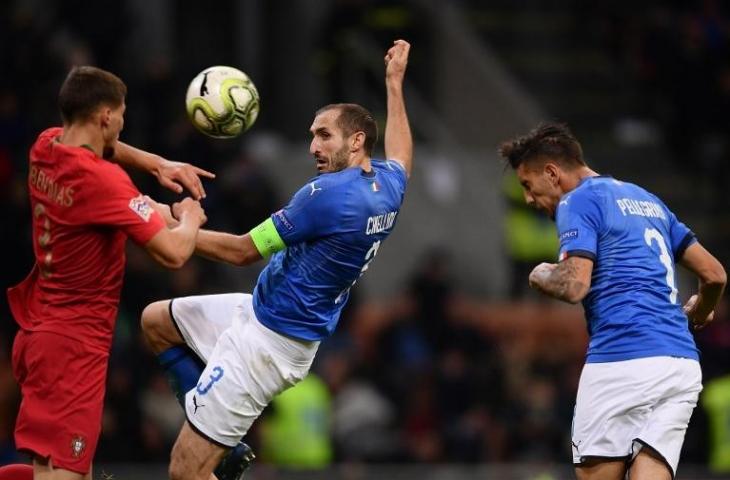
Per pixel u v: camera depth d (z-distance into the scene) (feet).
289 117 204.44
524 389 155.53
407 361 158.10
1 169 154.81
